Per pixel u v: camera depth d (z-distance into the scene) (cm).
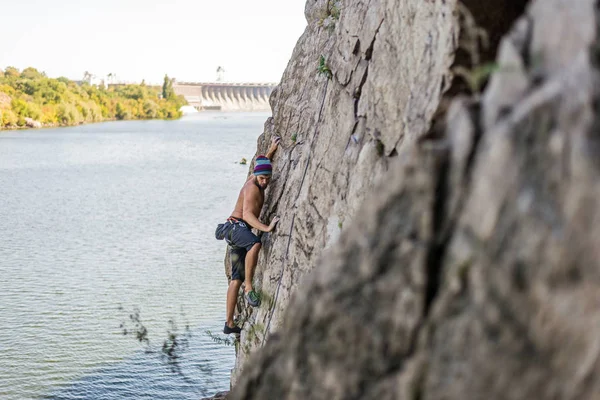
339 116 578
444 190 249
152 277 1859
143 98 17200
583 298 210
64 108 12700
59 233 2675
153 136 9488
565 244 214
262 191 716
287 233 658
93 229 2745
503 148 233
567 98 227
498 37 362
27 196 3841
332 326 270
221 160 5944
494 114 248
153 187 4116
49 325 1441
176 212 3144
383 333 255
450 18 369
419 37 422
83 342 1326
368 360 258
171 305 1555
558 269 215
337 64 600
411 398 241
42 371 1191
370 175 478
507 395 220
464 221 240
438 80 373
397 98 454
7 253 2297
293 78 819
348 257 272
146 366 1177
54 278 1895
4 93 11575
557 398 212
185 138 9081
